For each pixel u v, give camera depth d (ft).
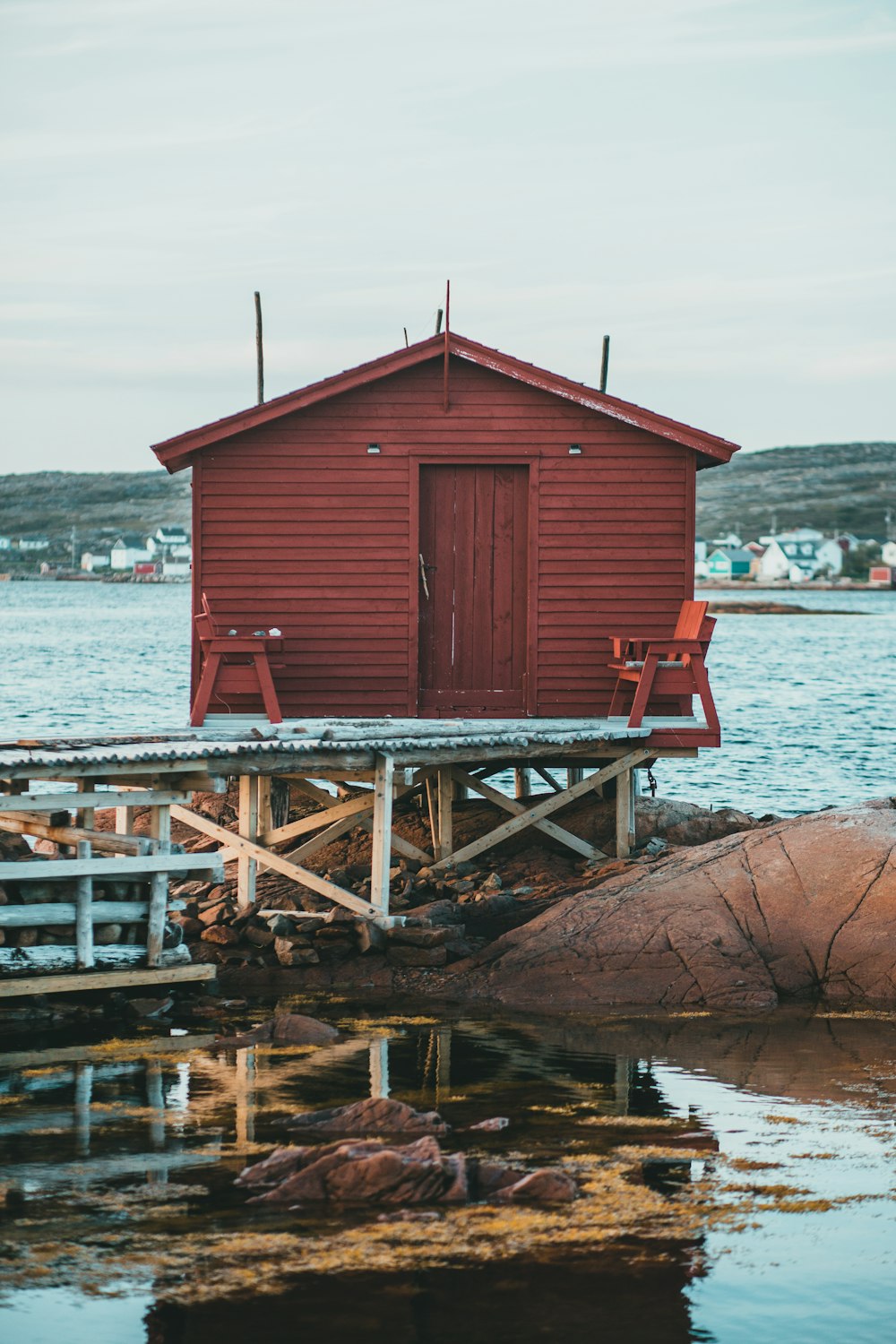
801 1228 25.64
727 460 56.08
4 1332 21.86
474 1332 21.94
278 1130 30.53
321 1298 22.94
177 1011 41.39
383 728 49.49
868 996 42.73
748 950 43.88
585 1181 27.61
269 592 55.42
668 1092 33.42
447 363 54.70
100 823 63.67
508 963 44.45
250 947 46.83
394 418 55.57
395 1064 35.88
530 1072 35.17
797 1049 37.45
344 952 46.16
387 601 55.83
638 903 45.75
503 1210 26.20
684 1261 24.31
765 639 346.95
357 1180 26.78
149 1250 24.52
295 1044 37.91
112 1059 36.42
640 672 54.44
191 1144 29.58
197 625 54.08
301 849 50.72
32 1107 32.24
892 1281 23.71
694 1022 40.34
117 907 41.83
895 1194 27.12
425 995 43.60
